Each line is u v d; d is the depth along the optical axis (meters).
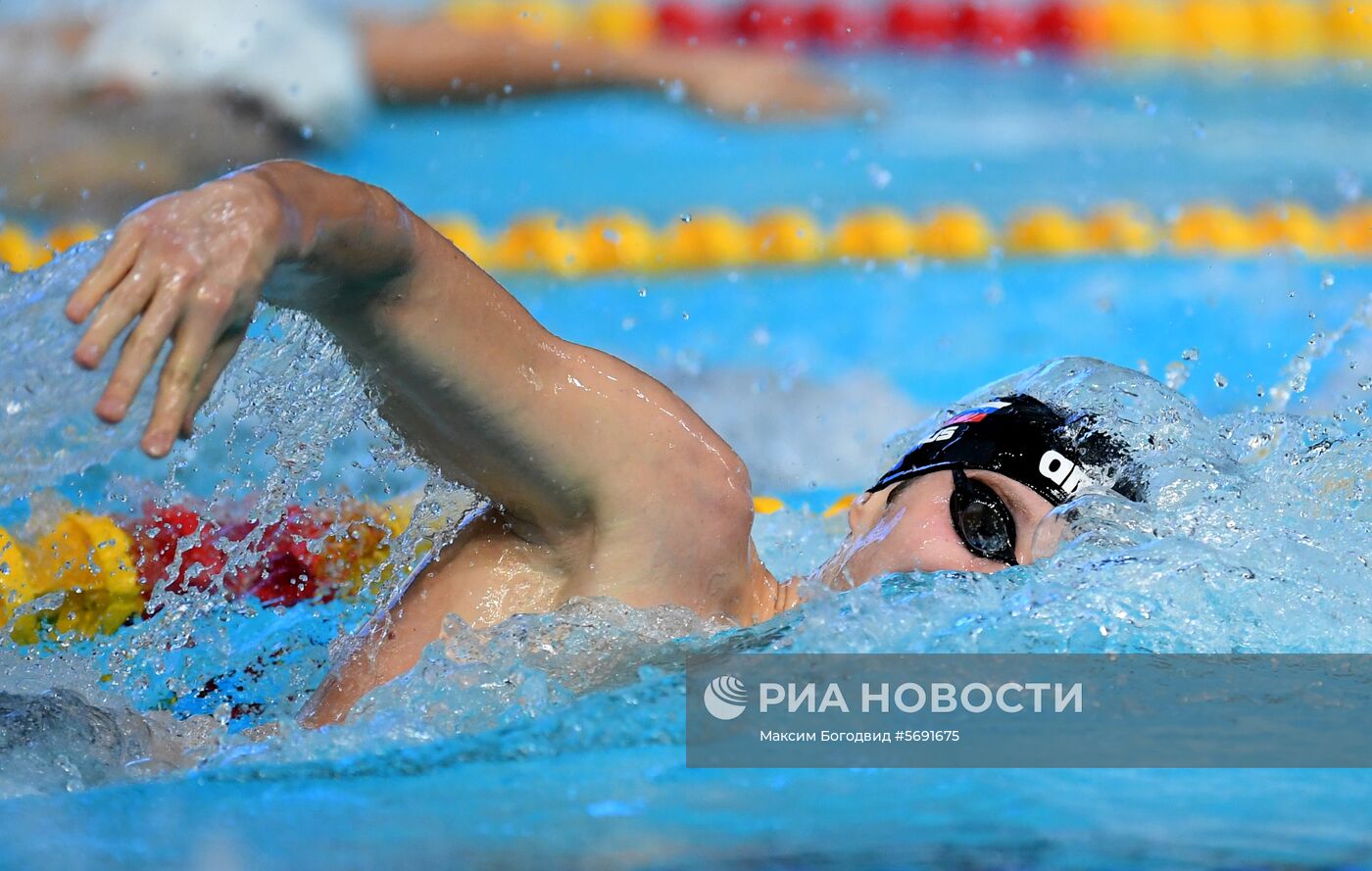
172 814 3.85
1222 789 3.78
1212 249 18.38
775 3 23.73
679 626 5.17
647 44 23.00
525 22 22.58
